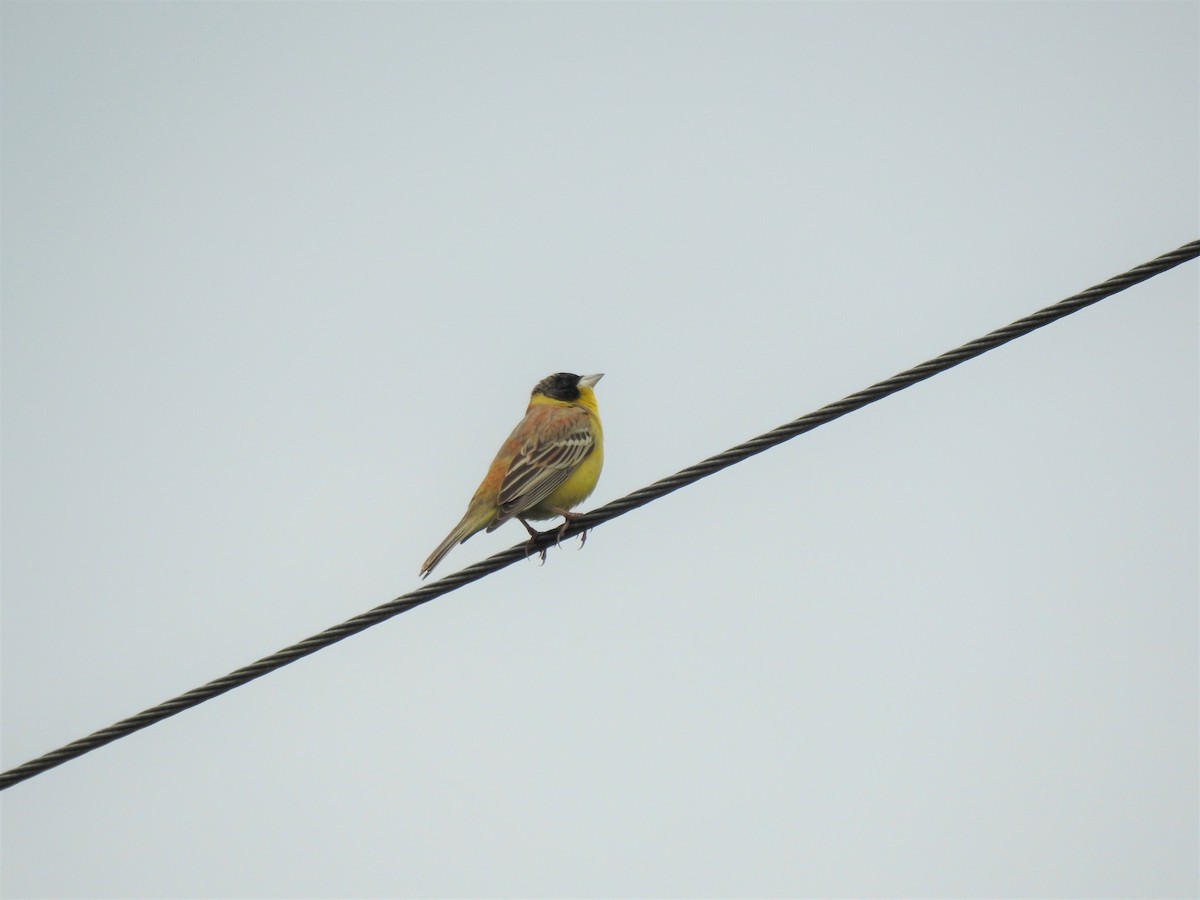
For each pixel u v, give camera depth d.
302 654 11.52
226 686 11.26
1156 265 11.59
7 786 10.83
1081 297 11.68
